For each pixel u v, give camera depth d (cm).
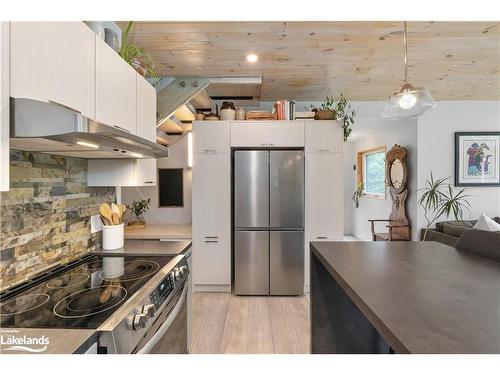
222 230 339
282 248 330
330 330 176
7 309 104
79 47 116
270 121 335
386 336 77
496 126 416
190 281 208
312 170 335
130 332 99
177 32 235
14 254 128
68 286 128
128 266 157
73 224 171
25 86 89
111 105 143
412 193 423
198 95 353
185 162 396
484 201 414
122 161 188
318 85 359
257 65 299
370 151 564
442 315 83
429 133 414
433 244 184
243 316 279
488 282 112
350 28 231
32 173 140
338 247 174
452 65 305
